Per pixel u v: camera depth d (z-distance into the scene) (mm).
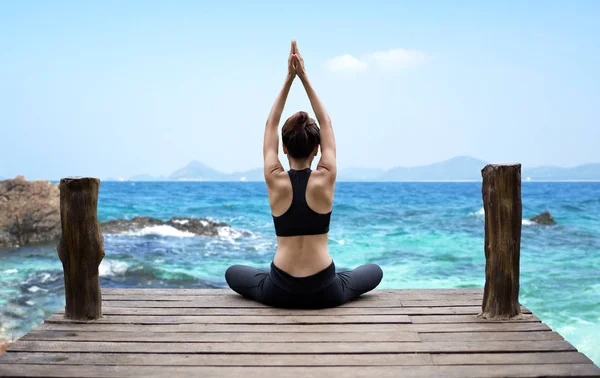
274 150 3625
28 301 7953
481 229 16672
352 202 30359
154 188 58906
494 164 3441
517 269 3457
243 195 39781
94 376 2609
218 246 13180
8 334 6527
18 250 12320
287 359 2803
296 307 3717
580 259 11086
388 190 54656
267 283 3709
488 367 2689
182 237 14500
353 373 2617
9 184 13609
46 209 13539
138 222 16156
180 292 4234
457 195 40188
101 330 3285
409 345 2986
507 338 3102
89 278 3480
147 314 3619
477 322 3400
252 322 3412
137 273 9828
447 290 4266
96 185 3512
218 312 3652
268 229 16969
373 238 14602
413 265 10633
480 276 9578
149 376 2600
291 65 3639
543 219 17609
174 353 2898
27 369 2697
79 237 3445
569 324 6758
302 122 3471
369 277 3973
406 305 3799
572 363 2736
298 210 3455
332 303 3688
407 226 17609
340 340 3074
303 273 3539
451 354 2871
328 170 3473
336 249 12672
